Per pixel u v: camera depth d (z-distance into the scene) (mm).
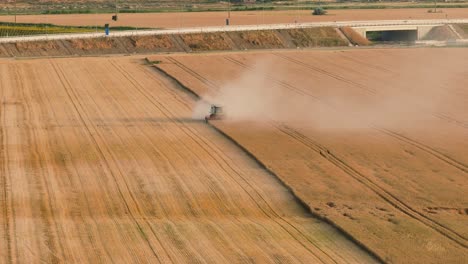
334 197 112562
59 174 122188
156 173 123000
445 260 90938
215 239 96688
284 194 114375
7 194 112688
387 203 110875
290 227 101375
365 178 121438
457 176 123250
